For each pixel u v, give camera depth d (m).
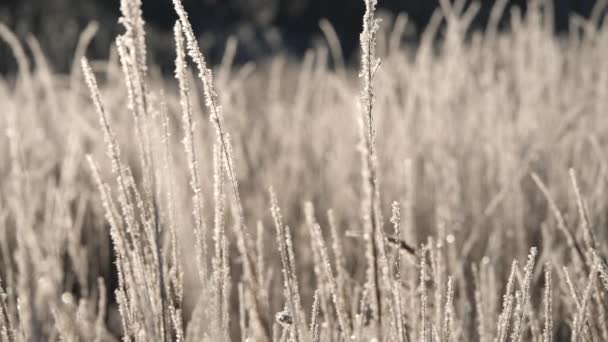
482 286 2.26
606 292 2.13
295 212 2.94
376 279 2.02
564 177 2.68
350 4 19.28
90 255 2.61
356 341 2.04
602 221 2.39
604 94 3.26
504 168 2.71
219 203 2.00
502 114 3.21
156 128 2.01
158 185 1.99
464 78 3.47
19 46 3.22
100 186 2.00
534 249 1.99
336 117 3.72
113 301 2.61
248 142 3.17
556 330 2.32
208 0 16.88
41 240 2.55
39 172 2.95
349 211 2.75
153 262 2.00
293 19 19.56
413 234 2.43
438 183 2.73
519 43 3.73
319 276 2.13
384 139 3.11
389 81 3.06
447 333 2.02
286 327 2.03
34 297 2.43
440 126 3.08
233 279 2.60
